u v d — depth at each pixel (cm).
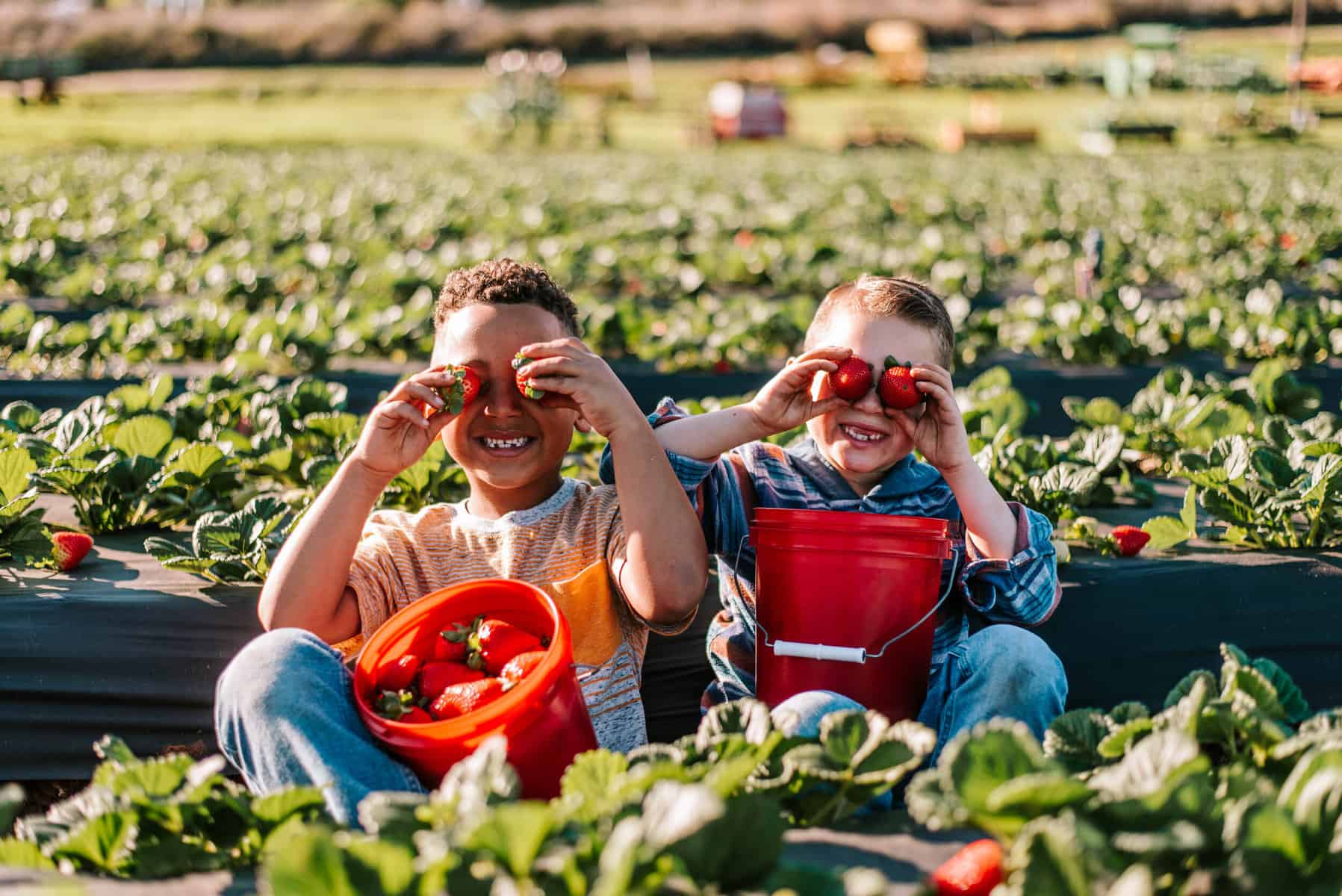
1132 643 363
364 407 688
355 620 289
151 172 2336
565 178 2453
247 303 1024
